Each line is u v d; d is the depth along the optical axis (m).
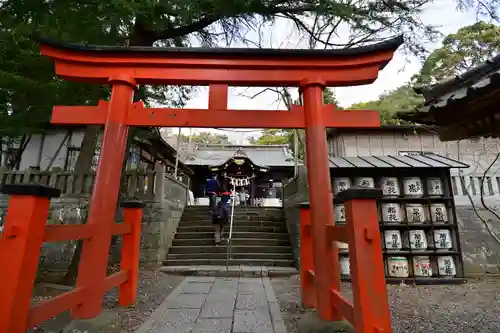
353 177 6.06
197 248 7.21
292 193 7.84
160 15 4.09
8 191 1.86
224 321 3.23
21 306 1.75
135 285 3.69
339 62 3.39
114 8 3.58
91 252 2.78
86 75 3.36
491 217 6.66
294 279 5.59
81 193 6.49
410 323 3.38
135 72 3.39
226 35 5.68
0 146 10.04
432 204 5.85
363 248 1.92
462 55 5.28
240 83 3.51
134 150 10.97
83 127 10.57
